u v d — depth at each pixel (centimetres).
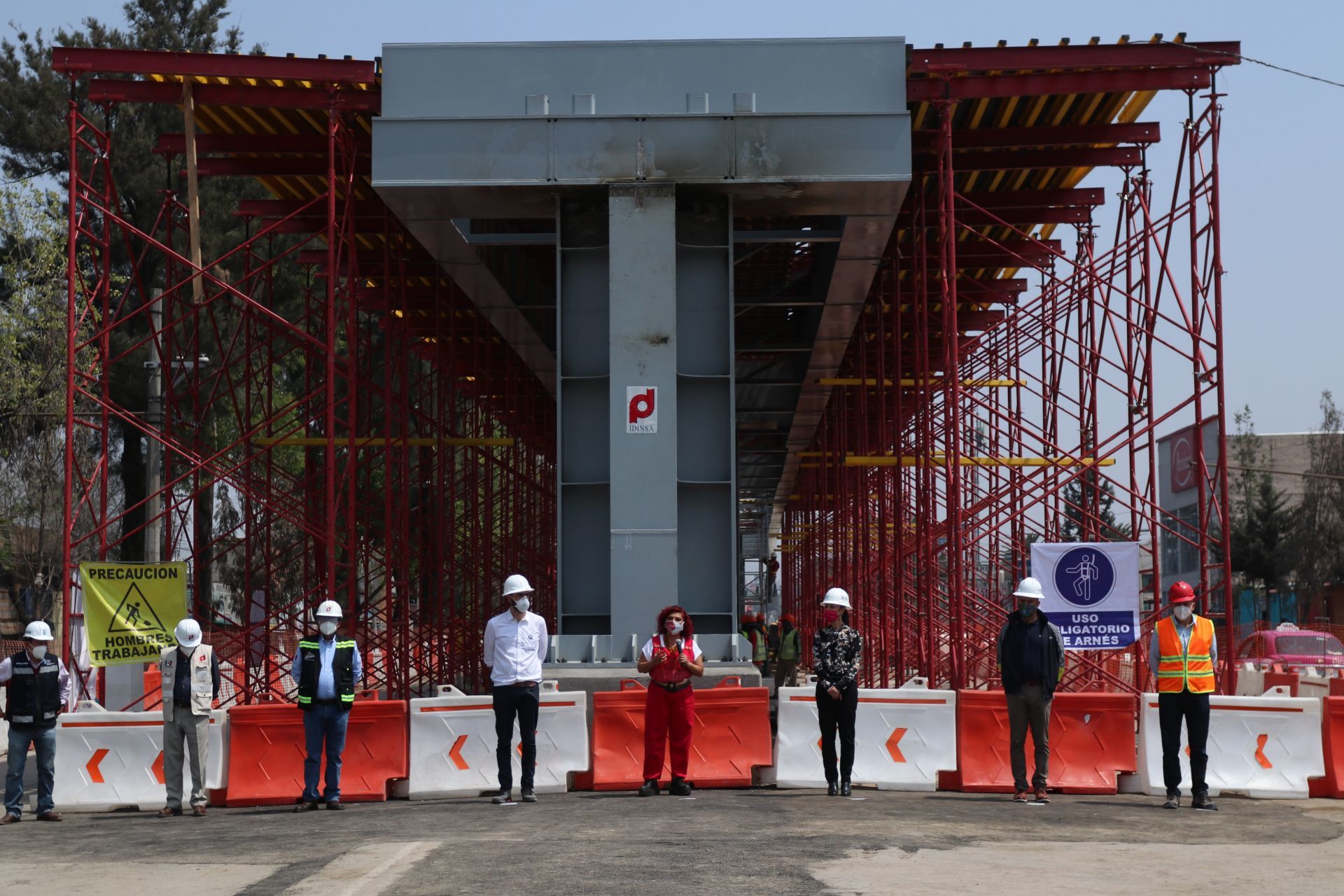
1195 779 1372
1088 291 2577
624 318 1886
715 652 1875
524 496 3875
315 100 1989
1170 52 1953
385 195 1942
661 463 1866
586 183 1902
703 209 1978
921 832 1131
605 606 1947
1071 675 2395
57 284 3788
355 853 996
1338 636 4350
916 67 1953
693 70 1925
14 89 4394
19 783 1452
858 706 1544
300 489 3003
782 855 979
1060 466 2427
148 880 932
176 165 4347
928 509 2306
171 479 2858
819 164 1903
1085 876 916
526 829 1148
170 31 4769
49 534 3900
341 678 1425
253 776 1516
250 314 2655
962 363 3594
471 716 1523
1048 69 1962
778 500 6400
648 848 1007
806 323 3170
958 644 1972
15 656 1471
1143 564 7688
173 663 1455
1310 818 1315
